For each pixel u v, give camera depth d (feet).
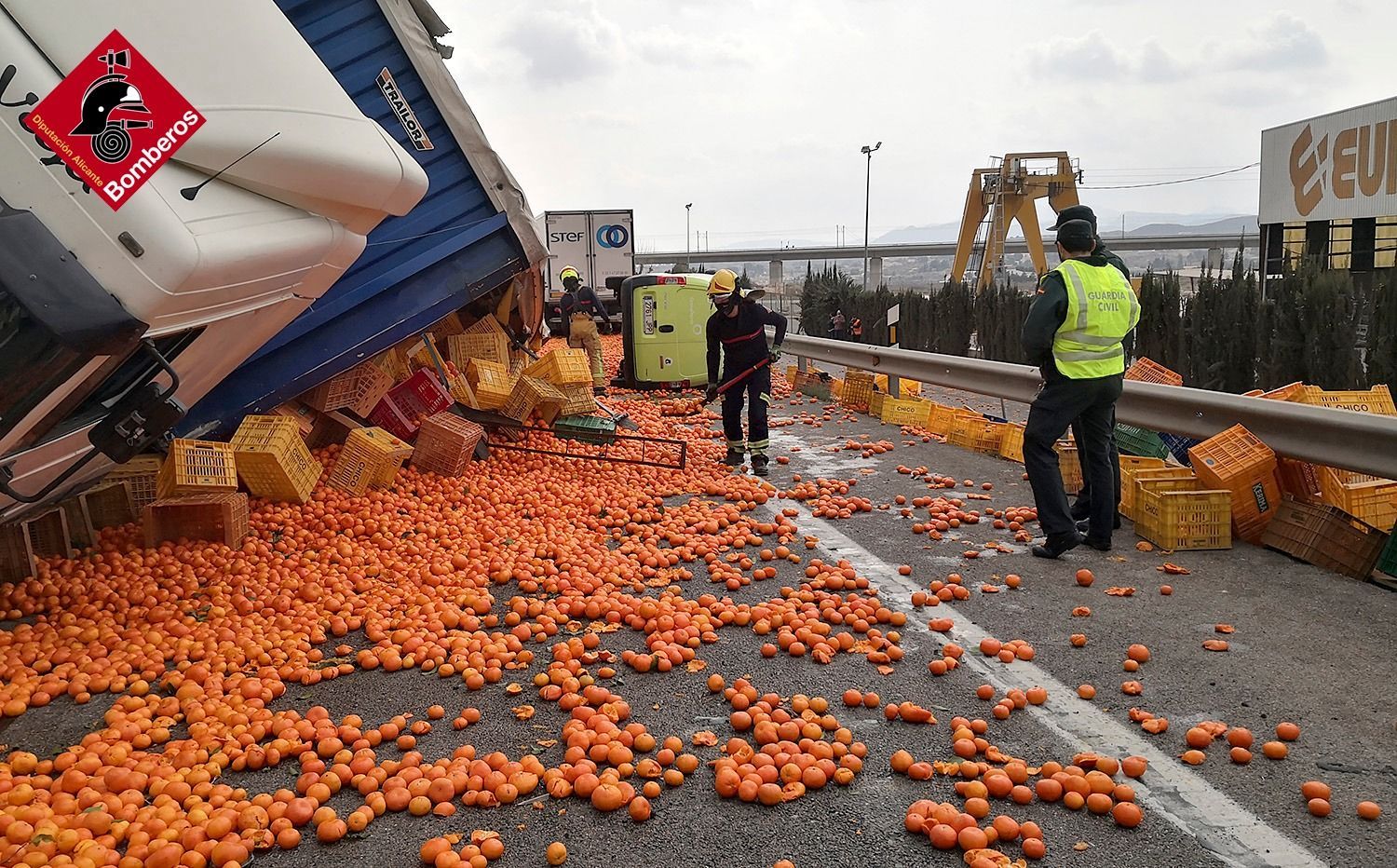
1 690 14.30
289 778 12.00
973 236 159.12
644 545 22.06
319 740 12.47
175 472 20.88
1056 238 20.99
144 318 11.43
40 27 10.96
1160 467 25.00
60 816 10.46
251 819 10.56
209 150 12.27
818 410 47.80
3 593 17.65
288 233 13.88
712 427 42.11
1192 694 13.53
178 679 14.60
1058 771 11.24
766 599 18.61
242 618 16.97
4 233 10.43
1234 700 13.26
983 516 24.44
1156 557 20.30
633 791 11.29
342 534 22.56
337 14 26.40
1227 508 20.56
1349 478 21.74
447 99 28.14
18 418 11.25
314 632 16.40
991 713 13.23
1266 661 14.49
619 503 26.25
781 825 10.68
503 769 11.63
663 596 17.94
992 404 49.83
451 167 28.81
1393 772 11.23
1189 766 11.60
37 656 15.55
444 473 27.81
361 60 27.02
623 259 115.24
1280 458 21.47
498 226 29.27
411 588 18.79
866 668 14.96
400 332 27.58
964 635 16.21
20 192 10.78
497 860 10.12
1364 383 41.16
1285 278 45.11
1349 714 12.67
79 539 20.66
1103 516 20.84
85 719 13.79
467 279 29.01
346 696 14.46
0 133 10.68
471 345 37.55
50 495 18.17
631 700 13.98
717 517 24.41
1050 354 20.01
